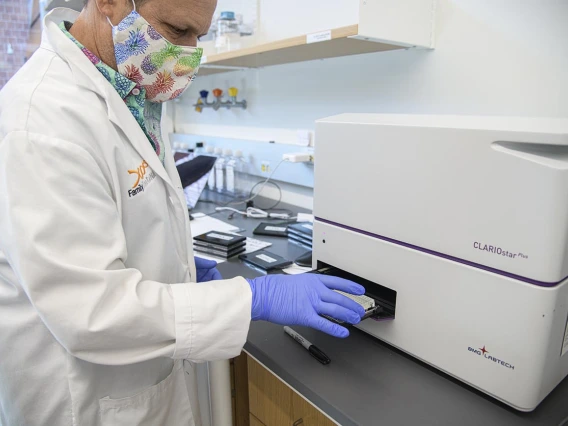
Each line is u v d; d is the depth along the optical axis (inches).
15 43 112.5
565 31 41.6
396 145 29.5
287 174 74.8
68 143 24.4
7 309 28.6
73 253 23.7
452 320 28.2
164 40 29.0
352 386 29.3
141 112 32.5
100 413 30.5
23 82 27.1
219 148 86.9
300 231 56.1
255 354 34.3
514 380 25.7
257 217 69.6
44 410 29.7
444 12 50.7
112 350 24.6
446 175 26.9
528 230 23.6
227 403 40.6
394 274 31.5
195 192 76.8
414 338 30.8
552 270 23.4
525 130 23.5
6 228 22.7
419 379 30.1
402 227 30.2
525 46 44.6
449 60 51.3
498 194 24.5
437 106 53.5
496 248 25.2
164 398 33.6
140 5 27.9
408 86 56.1
